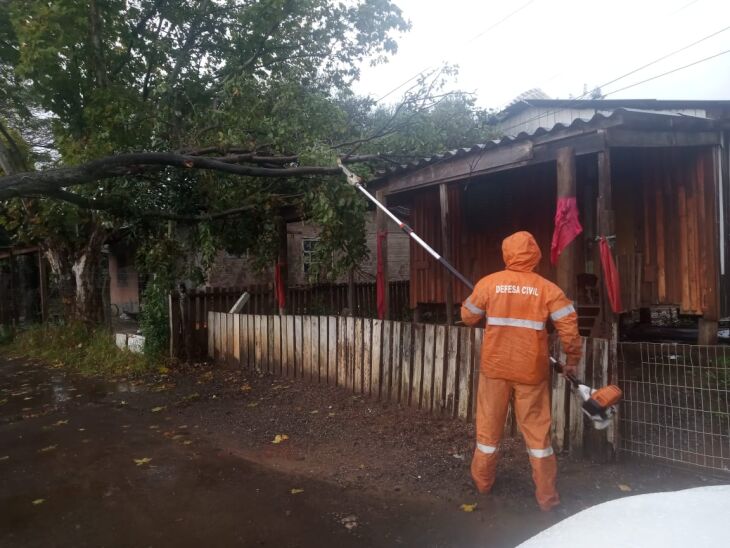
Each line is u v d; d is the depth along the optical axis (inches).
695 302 263.9
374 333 230.1
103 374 332.5
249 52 344.2
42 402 275.4
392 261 660.7
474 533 125.9
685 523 65.9
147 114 282.5
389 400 222.8
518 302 136.6
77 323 446.3
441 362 201.9
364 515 137.0
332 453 179.9
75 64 275.3
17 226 457.4
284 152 288.0
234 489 156.6
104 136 263.9
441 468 161.3
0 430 228.7
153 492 157.5
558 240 202.2
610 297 174.6
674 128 212.7
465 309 148.7
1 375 358.6
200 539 129.3
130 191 308.0
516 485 148.5
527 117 529.0
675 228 271.9
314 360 264.2
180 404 250.2
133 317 640.4
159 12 337.4
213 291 353.4
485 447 141.3
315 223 305.1
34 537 133.9
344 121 304.0
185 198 330.0
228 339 322.7
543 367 136.1
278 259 356.8
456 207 376.5
